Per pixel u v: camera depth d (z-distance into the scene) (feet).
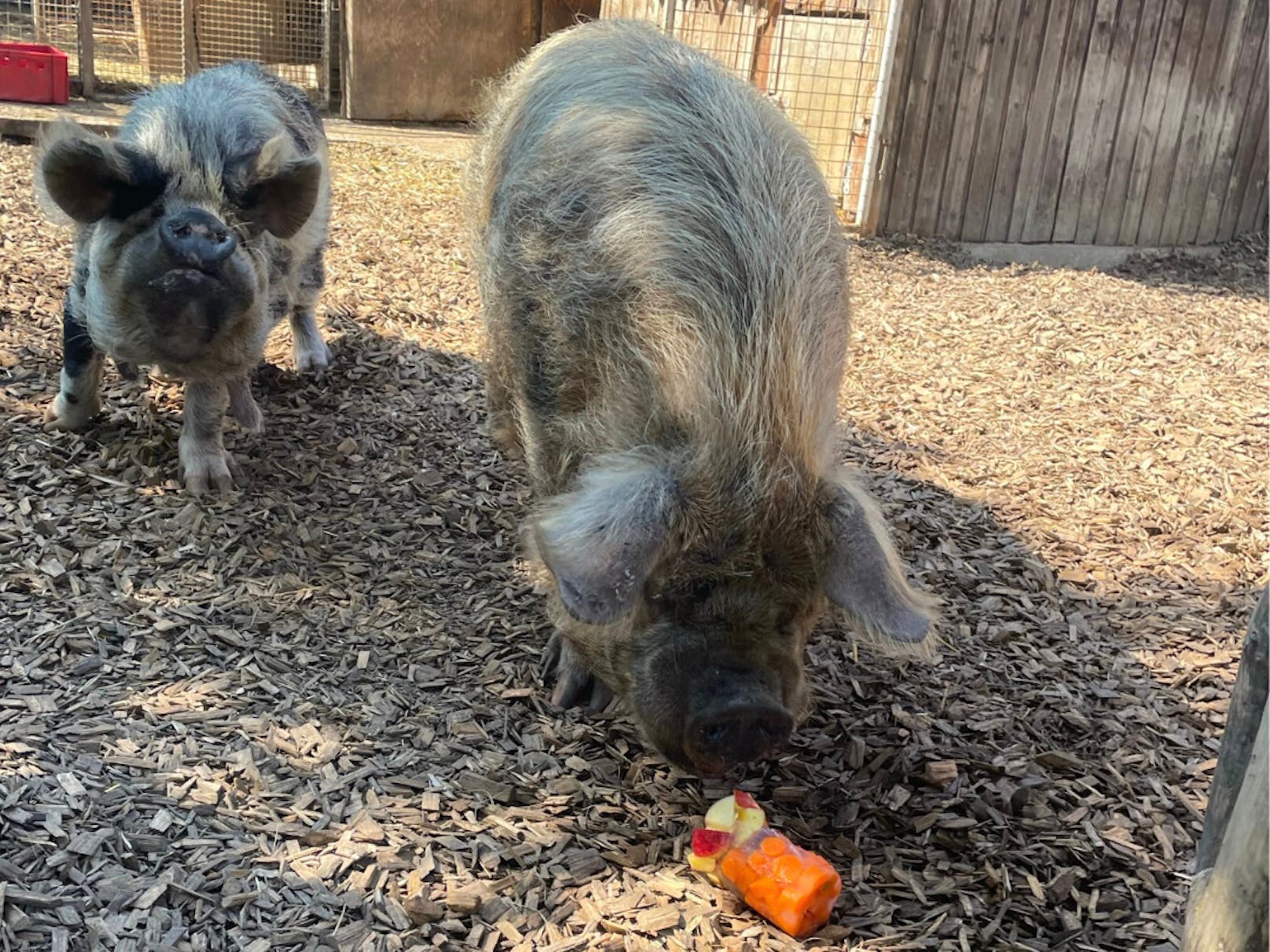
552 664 4.91
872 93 12.62
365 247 10.00
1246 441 8.09
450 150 14.87
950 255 12.72
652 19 13.70
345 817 3.92
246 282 5.23
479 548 5.81
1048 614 5.76
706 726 3.35
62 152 4.94
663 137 4.25
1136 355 9.77
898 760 4.54
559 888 3.75
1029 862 4.08
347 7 16.52
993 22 12.39
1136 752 4.75
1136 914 3.88
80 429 6.24
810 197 4.16
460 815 4.02
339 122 16.65
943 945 3.67
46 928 3.26
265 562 5.42
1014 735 4.78
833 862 4.03
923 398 8.54
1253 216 14.90
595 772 4.36
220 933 3.36
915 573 5.97
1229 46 13.60
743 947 3.56
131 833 3.66
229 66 7.02
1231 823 2.56
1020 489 7.16
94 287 5.31
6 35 16.56
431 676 4.80
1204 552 6.57
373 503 6.08
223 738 4.22
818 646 5.26
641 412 3.81
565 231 4.32
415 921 3.52
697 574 3.54
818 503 3.66
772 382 3.59
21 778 3.80
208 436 5.91
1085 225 13.69
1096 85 13.08
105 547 5.29
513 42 17.53
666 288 3.80
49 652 4.54
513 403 4.88
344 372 7.54
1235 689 3.08
